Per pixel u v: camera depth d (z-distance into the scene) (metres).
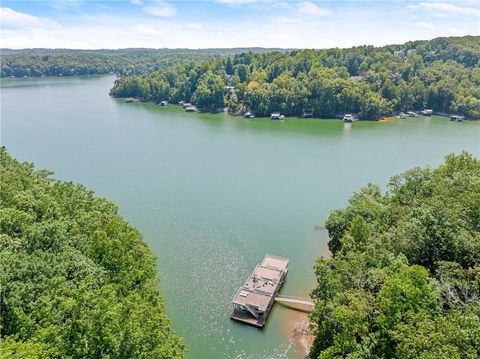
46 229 35.06
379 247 38.44
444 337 24.95
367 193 60.22
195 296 52.78
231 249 65.00
